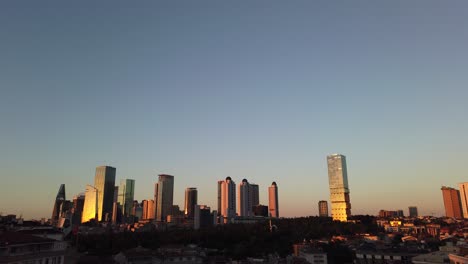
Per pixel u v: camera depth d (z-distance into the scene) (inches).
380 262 7027.6
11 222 7180.1
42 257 3922.2
